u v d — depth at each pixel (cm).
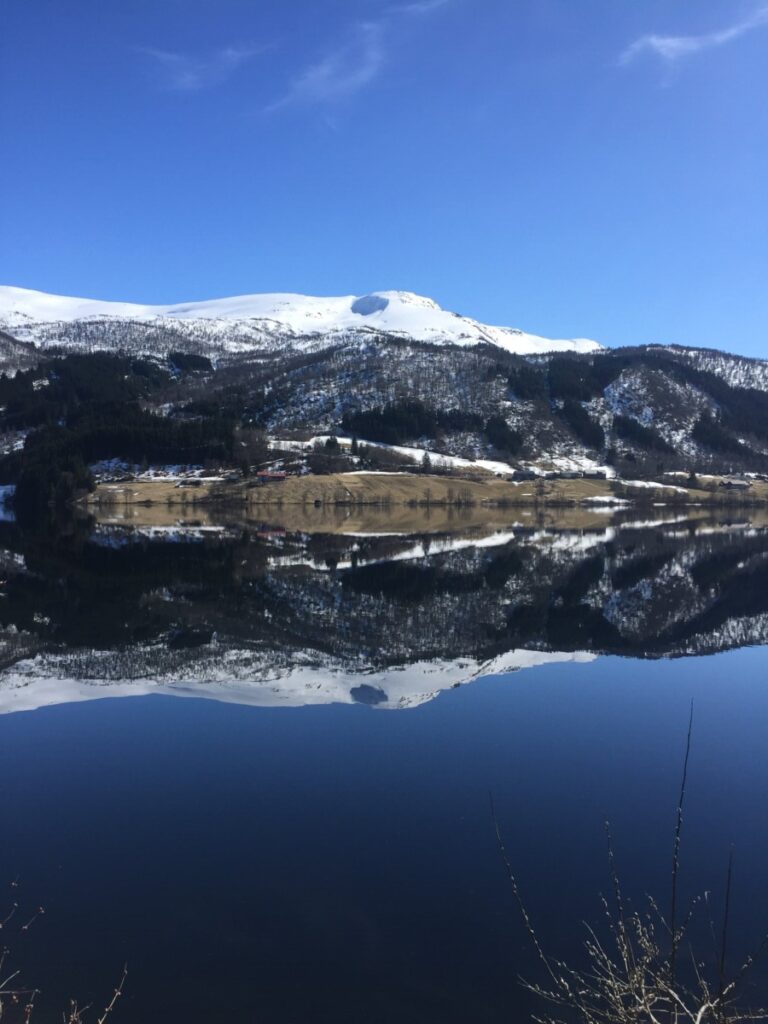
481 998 1115
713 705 2531
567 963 1184
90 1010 1100
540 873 1447
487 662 3194
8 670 2986
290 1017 1087
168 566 6719
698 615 4312
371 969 1177
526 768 1975
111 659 3169
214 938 1262
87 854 1538
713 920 1280
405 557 7788
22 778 1923
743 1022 1005
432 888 1401
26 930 1284
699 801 1759
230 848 1558
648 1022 942
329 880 1433
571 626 4019
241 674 2958
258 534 10931
